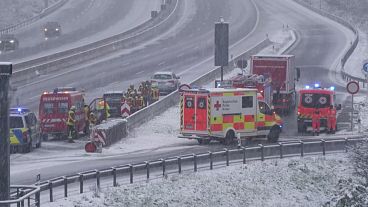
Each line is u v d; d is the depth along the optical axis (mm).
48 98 60031
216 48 73000
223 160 50250
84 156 51844
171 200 41312
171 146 56156
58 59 105000
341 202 42094
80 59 111625
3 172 27000
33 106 75250
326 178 50375
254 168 50031
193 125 56156
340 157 54625
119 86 90625
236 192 45344
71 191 40312
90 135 59469
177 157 46250
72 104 60125
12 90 75250
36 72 97312
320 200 46969
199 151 53531
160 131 63188
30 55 117750
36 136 55375
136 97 72312
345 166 52562
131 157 51250
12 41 122438
